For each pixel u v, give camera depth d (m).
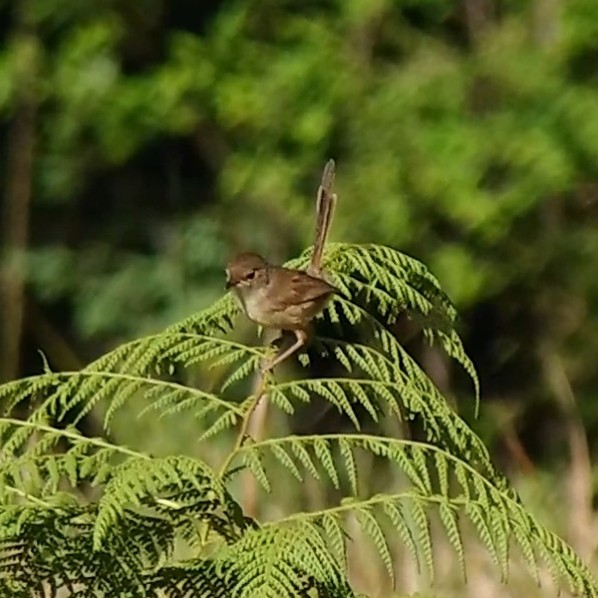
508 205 14.19
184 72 15.29
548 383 14.00
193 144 16.86
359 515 3.66
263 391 4.04
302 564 3.46
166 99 15.34
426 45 15.18
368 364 4.28
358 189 14.59
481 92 14.62
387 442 3.86
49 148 16.27
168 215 16.70
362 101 14.83
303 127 14.75
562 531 9.36
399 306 4.58
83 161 16.34
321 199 5.06
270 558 3.46
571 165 14.03
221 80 15.28
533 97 14.27
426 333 4.54
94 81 15.54
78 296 16.30
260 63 15.35
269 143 15.20
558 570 3.87
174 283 16.19
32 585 3.65
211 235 16.19
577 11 14.16
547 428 13.84
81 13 15.74
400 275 4.63
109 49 15.82
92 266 16.41
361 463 9.52
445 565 7.82
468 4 15.70
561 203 15.03
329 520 3.64
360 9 14.59
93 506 3.62
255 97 15.00
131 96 15.48
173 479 3.45
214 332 4.54
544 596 7.39
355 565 7.62
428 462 5.55
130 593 3.63
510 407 13.93
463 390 13.98
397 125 14.59
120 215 16.70
